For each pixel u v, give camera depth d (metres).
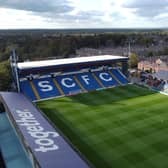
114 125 26.03
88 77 42.41
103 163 19.33
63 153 16.95
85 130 25.03
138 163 19.20
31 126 21.83
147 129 24.88
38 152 17.00
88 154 20.62
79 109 30.94
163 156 20.05
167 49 119.75
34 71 37.28
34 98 35.00
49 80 39.47
